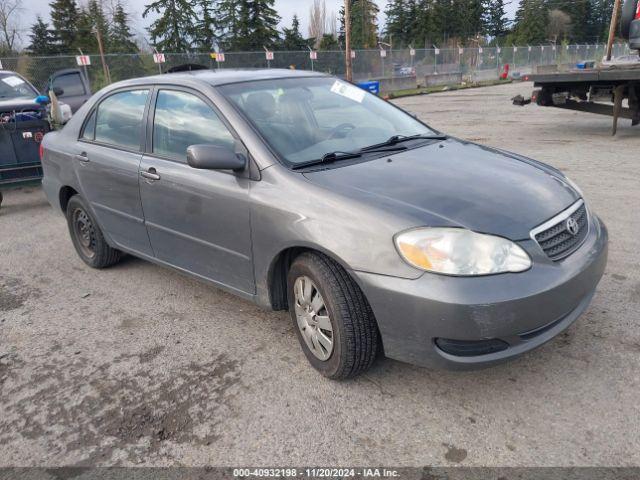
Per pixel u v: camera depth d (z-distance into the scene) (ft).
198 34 138.82
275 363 10.29
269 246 9.64
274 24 144.15
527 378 9.32
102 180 13.61
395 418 8.56
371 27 213.05
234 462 7.88
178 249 12.02
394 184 9.09
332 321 8.90
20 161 23.02
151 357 10.81
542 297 7.84
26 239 19.31
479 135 36.70
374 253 8.16
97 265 15.55
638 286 12.38
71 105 38.75
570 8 266.57
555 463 7.45
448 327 7.69
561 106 35.35
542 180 9.83
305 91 12.12
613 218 17.31
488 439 7.98
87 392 9.77
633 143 30.53
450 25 238.27
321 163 10.03
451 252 7.73
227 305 12.94
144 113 12.64
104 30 143.84
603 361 9.62
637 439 7.78
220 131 10.70
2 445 8.54
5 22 131.23
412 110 57.93
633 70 29.43
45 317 12.90
